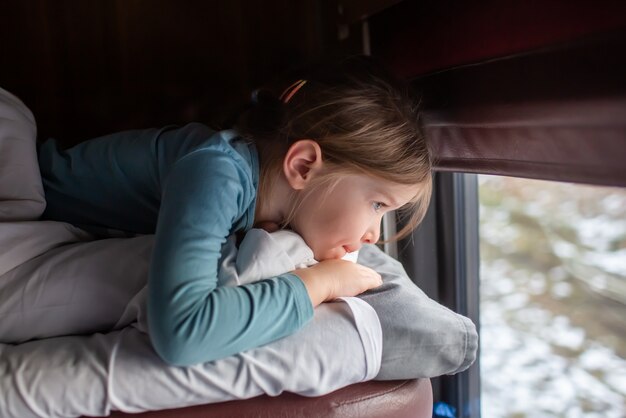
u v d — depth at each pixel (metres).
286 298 0.67
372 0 1.05
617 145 0.53
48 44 1.29
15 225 0.79
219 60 1.38
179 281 0.62
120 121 1.36
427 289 1.22
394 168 0.77
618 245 0.94
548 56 0.62
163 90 1.37
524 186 1.06
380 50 1.16
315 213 0.79
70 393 0.63
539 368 1.10
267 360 0.68
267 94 0.88
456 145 0.86
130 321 0.74
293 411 0.70
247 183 0.76
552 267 1.05
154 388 0.65
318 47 1.41
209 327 0.61
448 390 1.24
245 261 0.72
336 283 0.75
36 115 1.31
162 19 1.34
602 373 1.00
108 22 1.31
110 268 0.76
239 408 0.69
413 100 0.87
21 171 0.89
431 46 0.91
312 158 0.76
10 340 0.72
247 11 1.38
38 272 0.74
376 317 0.74
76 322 0.73
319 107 0.79
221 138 0.77
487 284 1.18
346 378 0.71
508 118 0.71
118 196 0.95
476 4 0.76
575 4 0.57
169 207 0.68
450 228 1.17
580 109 0.58
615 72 0.52
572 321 1.03
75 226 0.98
